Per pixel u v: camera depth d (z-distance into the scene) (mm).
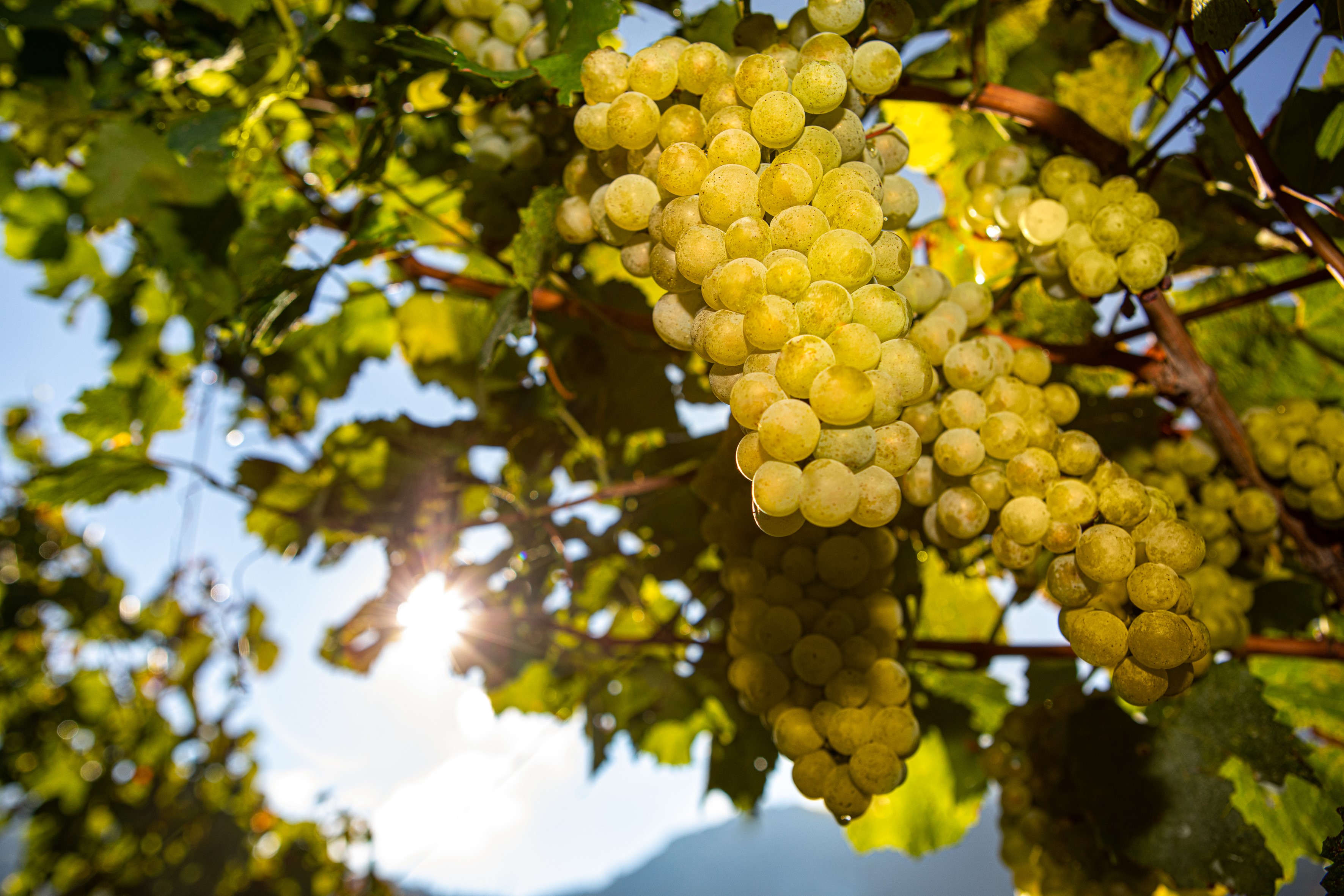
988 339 308
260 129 441
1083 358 361
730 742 520
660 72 279
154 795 1324
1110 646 253
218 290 424
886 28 292
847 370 237
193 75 430
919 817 521
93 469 470
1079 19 399
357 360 512
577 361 463
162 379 545
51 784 1229
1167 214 398
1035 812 403
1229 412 361
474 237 442
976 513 291
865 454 249
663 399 483
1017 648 444
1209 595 366
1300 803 405
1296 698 434
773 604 331
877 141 300
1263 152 327
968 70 406
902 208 296
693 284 271
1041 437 293
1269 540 380
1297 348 423
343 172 448
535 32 365
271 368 512
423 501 485
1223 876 343
